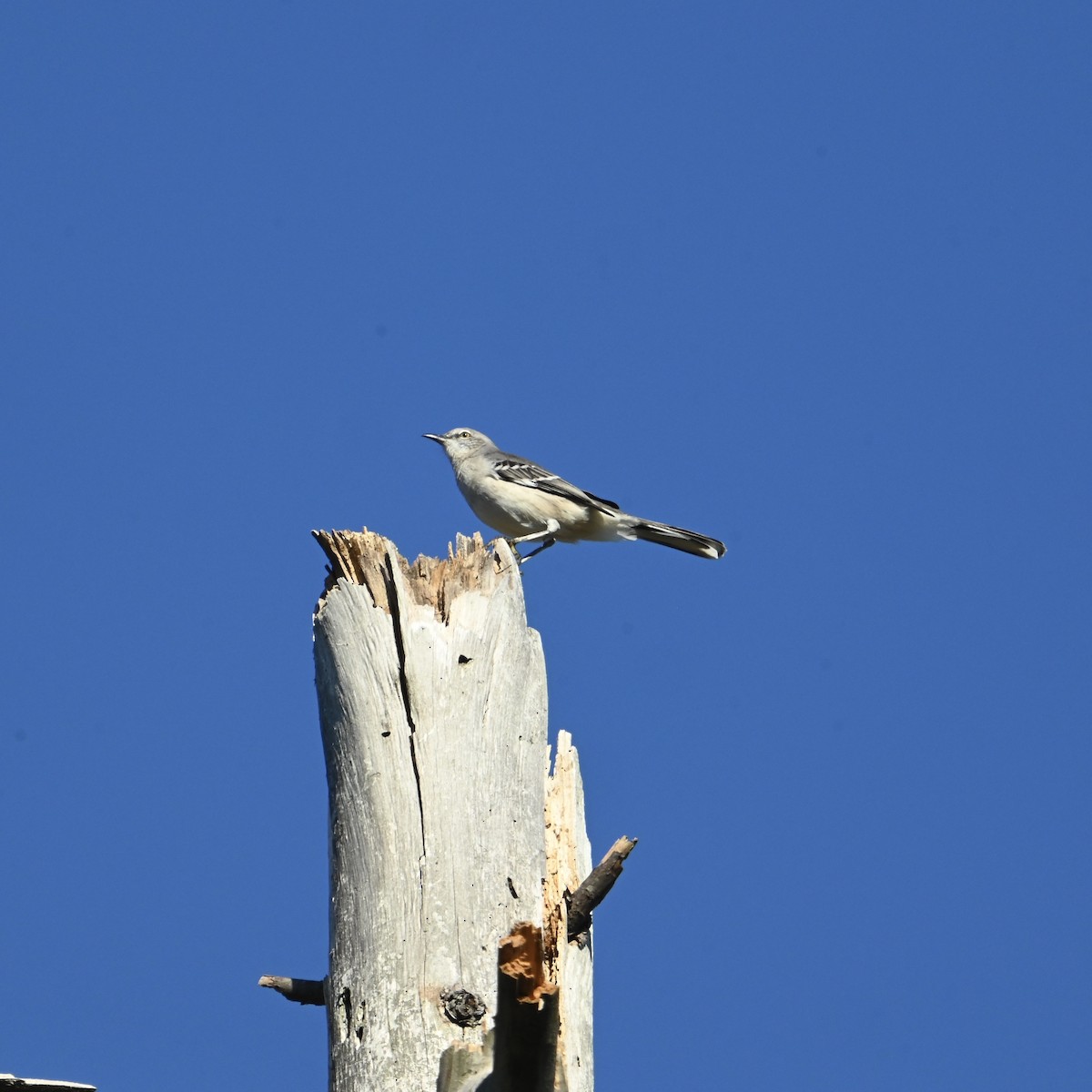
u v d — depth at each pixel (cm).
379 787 1048
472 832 1027
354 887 1023
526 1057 774
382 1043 948
